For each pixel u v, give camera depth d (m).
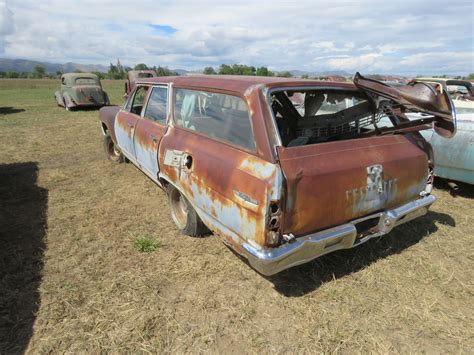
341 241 2.48
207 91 2.87
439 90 2.58
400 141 2.89
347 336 2.31
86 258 3.18
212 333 2.32
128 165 6.08
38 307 2.53
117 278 2.88
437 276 2.97
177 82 3.41
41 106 16.67
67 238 3.53
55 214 4.09
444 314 2.54
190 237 3.54
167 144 3.29
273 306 2.58
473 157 4.39
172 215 3.72
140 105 4.45
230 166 2.41
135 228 3.75
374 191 2.59
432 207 4.45
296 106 3.38
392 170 2.69
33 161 6.44
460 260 3.23
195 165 2.79
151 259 3.17
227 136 2.61
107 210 4.21
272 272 2.24
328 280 2.88
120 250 3.31
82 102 14.69
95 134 9.27
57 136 8.95
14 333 2.29
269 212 2.12
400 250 3.38
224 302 2.62
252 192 2.18
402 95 2.49
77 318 2.43
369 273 2.98
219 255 3.23
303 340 2.28
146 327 2.36
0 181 5.27
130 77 18.41
